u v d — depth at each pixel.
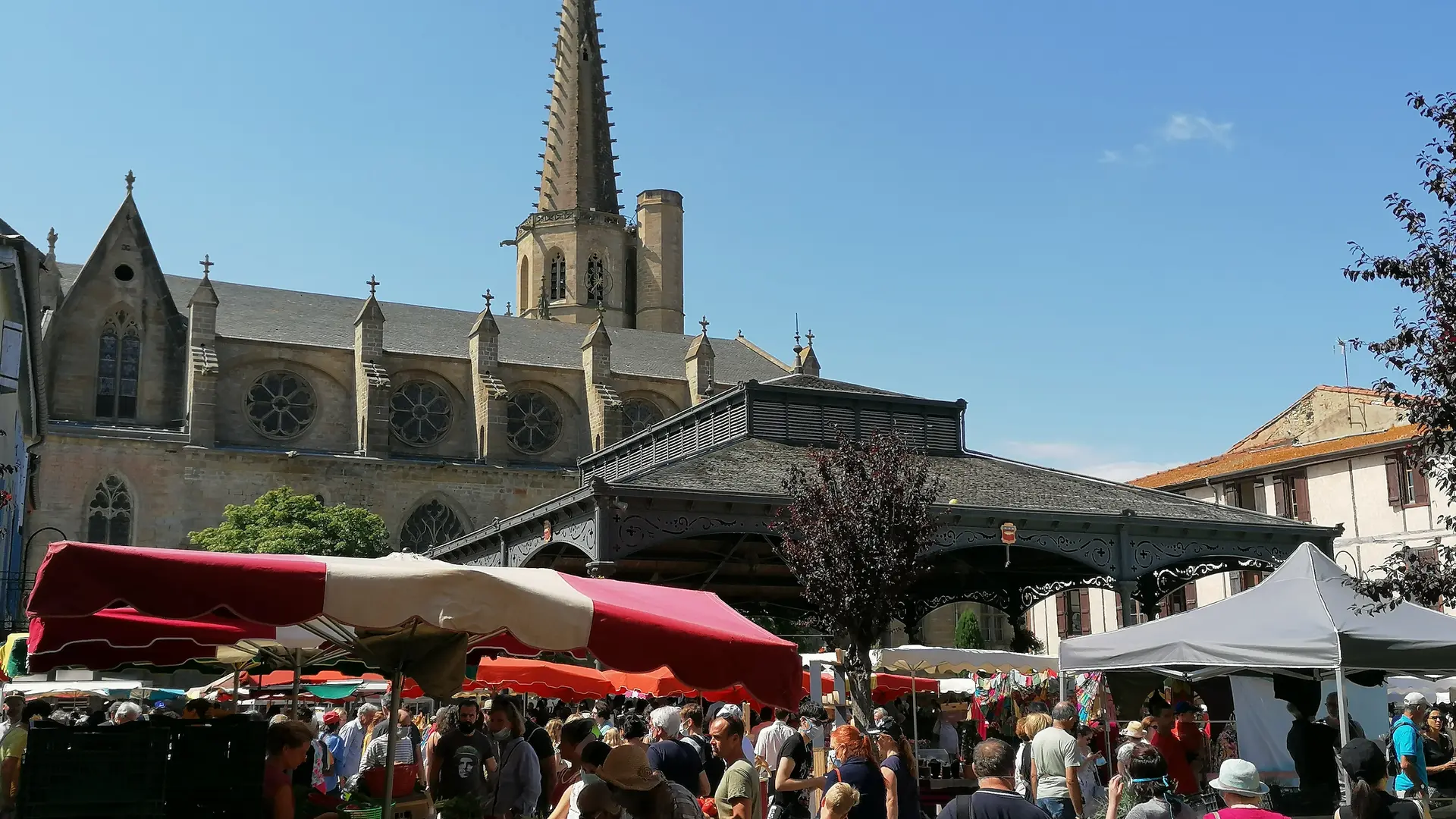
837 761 10.44
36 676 25.88
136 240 64.00
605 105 95.88
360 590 7.20
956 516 26.86
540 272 92.19
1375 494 46.25
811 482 24.66
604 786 7.48
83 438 56.88
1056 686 27.59
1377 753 8.09
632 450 38.25
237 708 14.23
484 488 65.06
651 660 7.75
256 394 64.69
